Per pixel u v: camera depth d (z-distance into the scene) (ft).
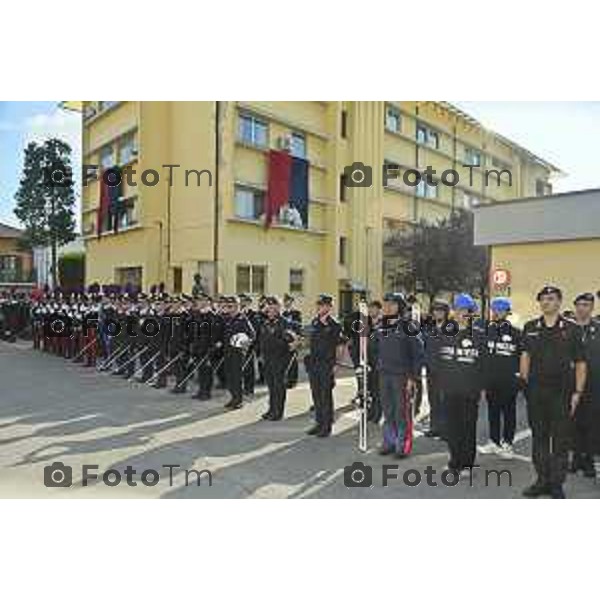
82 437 29.60
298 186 79.41
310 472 24.43
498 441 27.73
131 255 78.69
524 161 114.32
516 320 49.75
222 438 29.71
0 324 80.53
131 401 38.55
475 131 106.32
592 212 50.11
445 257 87.30
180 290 72.84
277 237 78.18
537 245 54.13
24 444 28.25
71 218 109.81
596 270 50.47
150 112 75.20
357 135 87.15
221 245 70.74
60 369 52.75
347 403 39.04
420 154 97.45
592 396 23.73
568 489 22.49
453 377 23.91
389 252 90.63
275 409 33.73
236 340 36.19
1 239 144.25
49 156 108.78
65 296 65.77
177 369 41.37
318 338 30.40
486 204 57.06
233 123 72.02
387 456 26.86
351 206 87.20
